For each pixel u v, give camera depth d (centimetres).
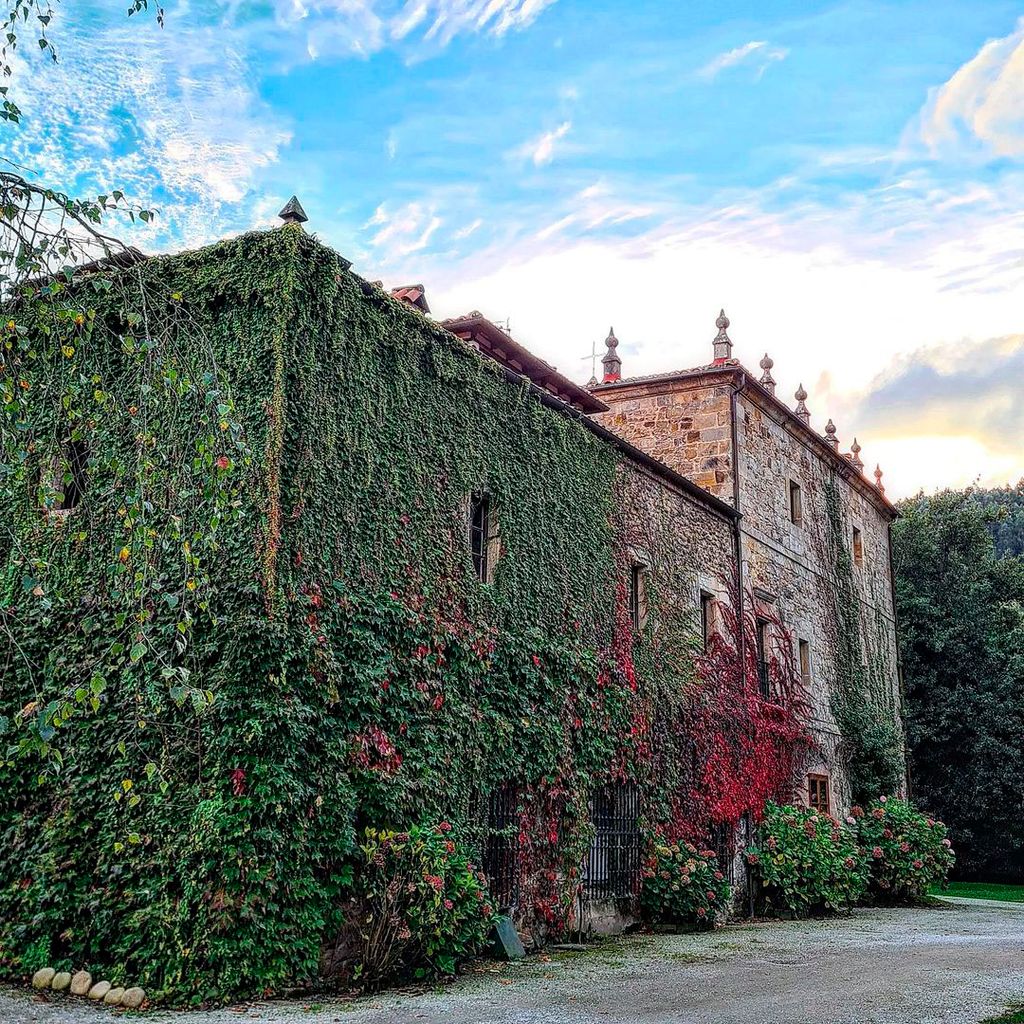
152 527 728
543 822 1221
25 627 966
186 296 996
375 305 1088
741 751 1778
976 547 3494
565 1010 784
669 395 2053
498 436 1270
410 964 930
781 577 2108
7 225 627
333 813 893
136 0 646
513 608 1234
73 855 872
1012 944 1325
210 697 615
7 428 674
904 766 2708
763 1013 781
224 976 791
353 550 992
